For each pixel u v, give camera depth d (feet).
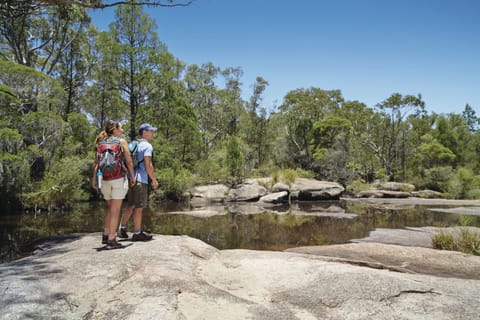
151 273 12.02
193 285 11.49
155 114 76.23
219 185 82.43
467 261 22.12
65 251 15.44
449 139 136.36
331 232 35.68
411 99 138.31
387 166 141.08
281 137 130.62
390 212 56.65
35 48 72.84
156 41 73.72
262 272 14.38
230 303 10.54
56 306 9.35
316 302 11.15
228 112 133.28
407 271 18.99
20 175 51.72
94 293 10.35
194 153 94.17
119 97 73.82
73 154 64.69
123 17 71.15
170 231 35.09
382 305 10.75
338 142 118.11
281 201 74.79
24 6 33.88
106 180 15.12
